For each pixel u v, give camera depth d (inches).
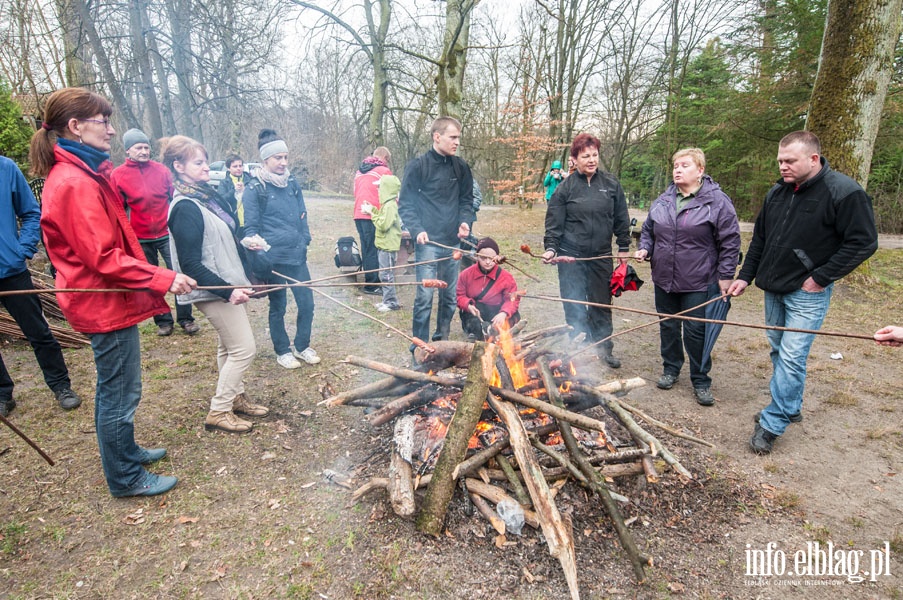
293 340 194.9
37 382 161.5
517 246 418.3
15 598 83.0
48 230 89.4
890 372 176.9
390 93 588.1
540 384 116.5
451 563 88.4
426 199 170.6
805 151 115.6
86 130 90.7
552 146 729.0
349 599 82.4
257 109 510.3
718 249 147.6
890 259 390.3
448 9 310.8
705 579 87.2
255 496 107.9
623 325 231.8
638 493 106.0
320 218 543.8
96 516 101.7
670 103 751.7
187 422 137.5
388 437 125.2
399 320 228.5
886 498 109.9
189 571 88.6
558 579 85.5
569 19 748.6
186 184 119.2
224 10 410.9
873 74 265.4
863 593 85.4
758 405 152.7
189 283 97.5
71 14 368.2
